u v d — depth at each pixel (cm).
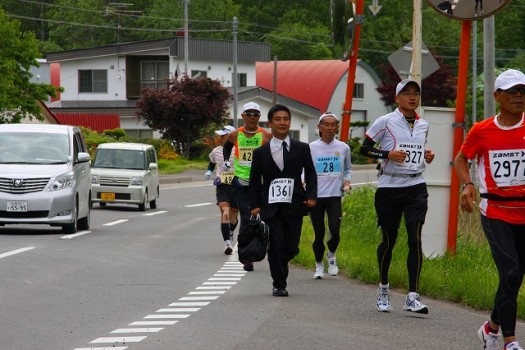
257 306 2302
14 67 8725
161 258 3388
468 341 1914
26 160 4362
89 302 2341
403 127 2295
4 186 4222
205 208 6594
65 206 4278
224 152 3491
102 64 15375
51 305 2288
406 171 2270
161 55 15288
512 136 1741
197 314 2172
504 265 1703
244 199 3078
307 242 3794
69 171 4334
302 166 2509
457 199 3102
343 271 3066
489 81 4303
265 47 16638
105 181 6241
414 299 2211
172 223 5181
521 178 1734
